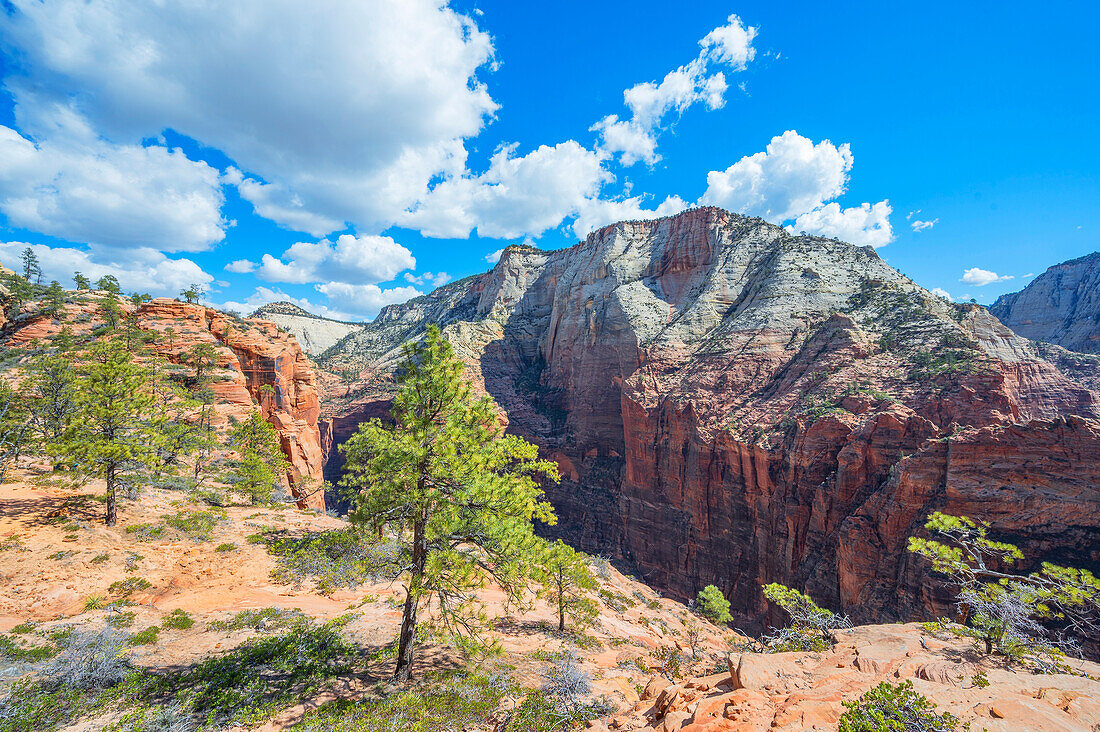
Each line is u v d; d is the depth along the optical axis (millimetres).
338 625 17219
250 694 11406
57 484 28484
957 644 11492
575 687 12570
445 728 10289
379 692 12141
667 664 16922
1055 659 10039
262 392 69938
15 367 51125
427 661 14844
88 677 11352
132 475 27406
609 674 15906
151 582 20062
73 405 34875
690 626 34094
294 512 38000
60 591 17688
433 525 12211
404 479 12344
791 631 15281
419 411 13203
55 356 47469
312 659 13742
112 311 69375
